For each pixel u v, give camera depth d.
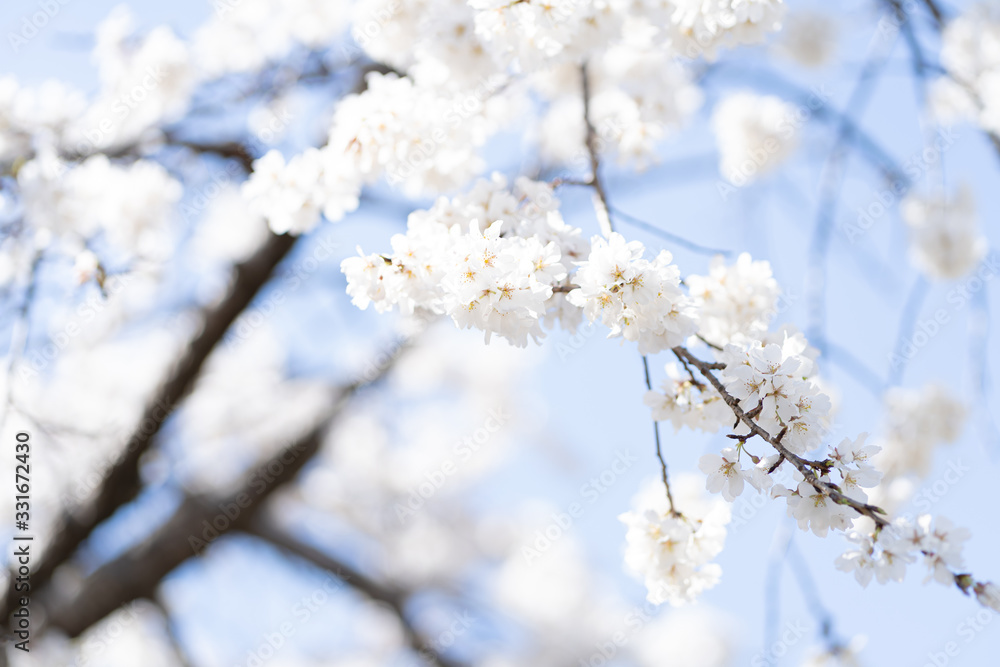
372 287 1.88
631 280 1.62
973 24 3.61
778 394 1.56
